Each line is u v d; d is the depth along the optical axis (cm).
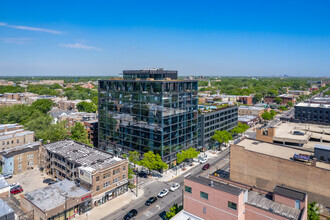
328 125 10138
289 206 4156
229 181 5206
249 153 5841
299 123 10644
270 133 8088
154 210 6325
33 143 10056
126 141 9544
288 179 5319
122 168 7269
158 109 8331
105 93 10188
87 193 6241
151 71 9744
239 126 13550
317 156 5975
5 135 10600
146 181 8125
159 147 8481
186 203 4634
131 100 9175
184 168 9088
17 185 7531
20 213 5775
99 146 10731
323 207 4891
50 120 12300
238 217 3953
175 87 8794
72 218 5959
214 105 16900
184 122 9438
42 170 9062
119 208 6462
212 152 11150
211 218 4284
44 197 6003
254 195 4600
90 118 14200
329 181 4794
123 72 10438
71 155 7925
